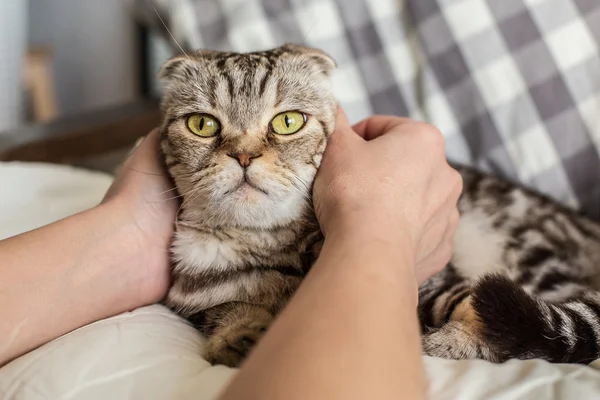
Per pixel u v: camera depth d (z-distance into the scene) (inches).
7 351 13.3
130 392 11.9
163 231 16.5
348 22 24.3
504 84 22.1
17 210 19.0
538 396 12.0
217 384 12.1
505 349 14.2
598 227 20.7
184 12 25.5
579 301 15.7
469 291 15.8
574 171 21.5
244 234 16.5
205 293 16.2
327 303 10.3
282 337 10.0
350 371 9.1
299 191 16.1
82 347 12.9
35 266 14.1
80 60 43.6
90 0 41.7
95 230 15.2
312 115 16.6
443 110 22.8
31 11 42.4
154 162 16.8
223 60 17.1
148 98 28.0
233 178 15.6
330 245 11.8
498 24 22.4
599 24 21.5
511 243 19.7
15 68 35.8
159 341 13.6
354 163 14.4
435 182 14.9
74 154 24.5
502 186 21.0
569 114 21.5
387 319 10.2
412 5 23.7
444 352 15.0
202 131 16.3
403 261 11.6
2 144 23.2
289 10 24.7
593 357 14.4
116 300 15.2
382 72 23.9
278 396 8.8
